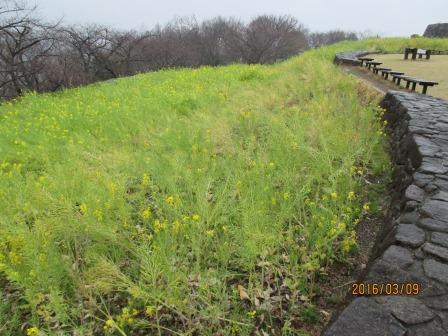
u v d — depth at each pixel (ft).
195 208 11.99
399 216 10.12
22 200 12.53
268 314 9.25
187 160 15.79
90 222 10.56
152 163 15.29
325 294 9.71
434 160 12.69
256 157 15.98
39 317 9.83
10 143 21.11
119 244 10.85
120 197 12.40
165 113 23.56
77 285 9.71
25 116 28.66
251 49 131.13
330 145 16.05
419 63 44.42
